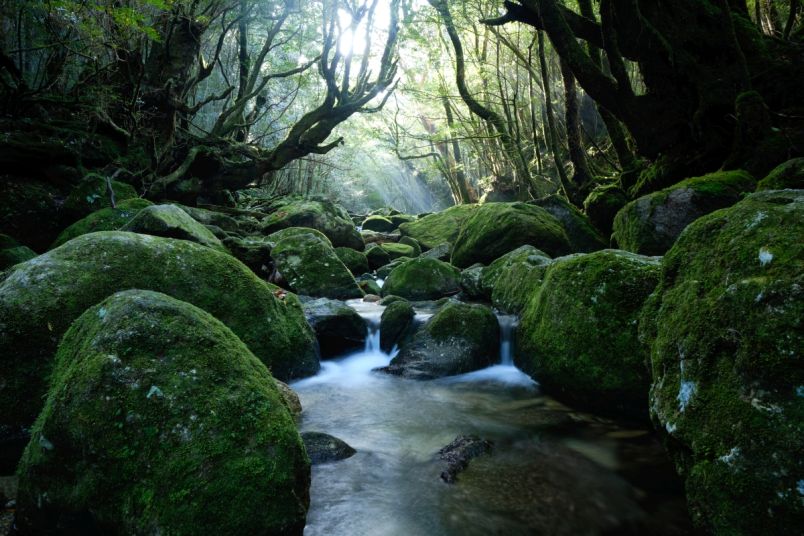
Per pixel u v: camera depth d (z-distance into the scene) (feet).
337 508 9.25
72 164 31.55
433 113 86.02
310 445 11.25
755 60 27.30
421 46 50.57
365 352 21.18
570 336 14.06
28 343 11.42
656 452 11.51
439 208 134.10
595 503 9.57
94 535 7.46
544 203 35.19
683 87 27.58
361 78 47.34
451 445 11.75
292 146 46.26
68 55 36.24
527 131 63.67
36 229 27.48
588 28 31.94
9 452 10.61
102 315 8.59
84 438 7.36
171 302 8.80
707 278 8.23
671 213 22.67
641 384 12.16
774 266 6.93
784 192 8.24
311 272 29.22
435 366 17.76
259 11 47.98
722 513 6.61
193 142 45.65
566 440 12.34
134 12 29.94
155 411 7.47
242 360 8.69
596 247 32.07
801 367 6.16
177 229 21.76
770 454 6.21
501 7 47.44
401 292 30.37
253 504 7.20
